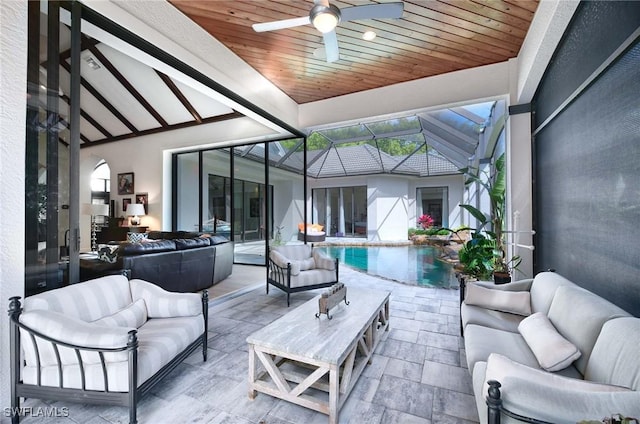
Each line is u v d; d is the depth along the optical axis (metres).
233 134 5.94
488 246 4.16
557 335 1.65
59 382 1.63
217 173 6.82
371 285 4.96
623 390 1.04
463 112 5.37
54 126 2.11
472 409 1.79
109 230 7.06
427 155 9.78
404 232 11.32
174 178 7.08
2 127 1.76
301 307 2.54
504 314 2.38
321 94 4.88
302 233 7.36
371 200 11.15
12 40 1.80
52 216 2.10
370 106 4.66
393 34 3.22
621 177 1.71
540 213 3.34
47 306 1.74
